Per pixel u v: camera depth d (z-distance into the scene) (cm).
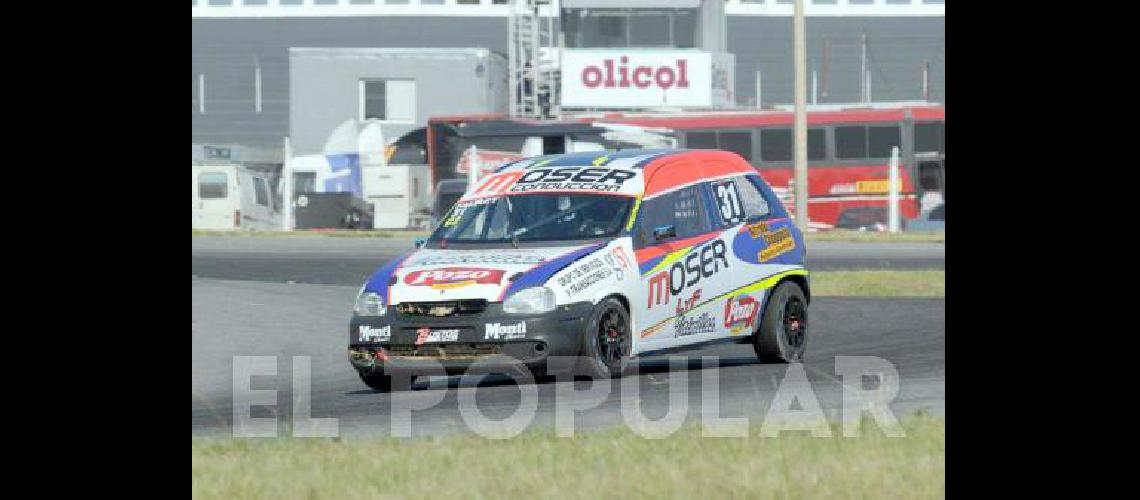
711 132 13400
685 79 14162
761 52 18800
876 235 9962
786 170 13388
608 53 14150
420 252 3378
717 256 3491
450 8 18612
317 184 13500
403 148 13838
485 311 3123
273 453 2217
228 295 5819
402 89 14462
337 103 14462
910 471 1936
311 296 5831
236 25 18738
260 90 18675
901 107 13262
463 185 11731
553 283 3141
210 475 2048
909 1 19038
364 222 12862
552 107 14362
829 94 18962
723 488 1841
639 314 3294
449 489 1889
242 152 13738
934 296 5825
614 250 3272
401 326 3158
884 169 13200
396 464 2067
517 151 13262
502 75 14962
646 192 3400
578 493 1844
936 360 3578
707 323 3462
